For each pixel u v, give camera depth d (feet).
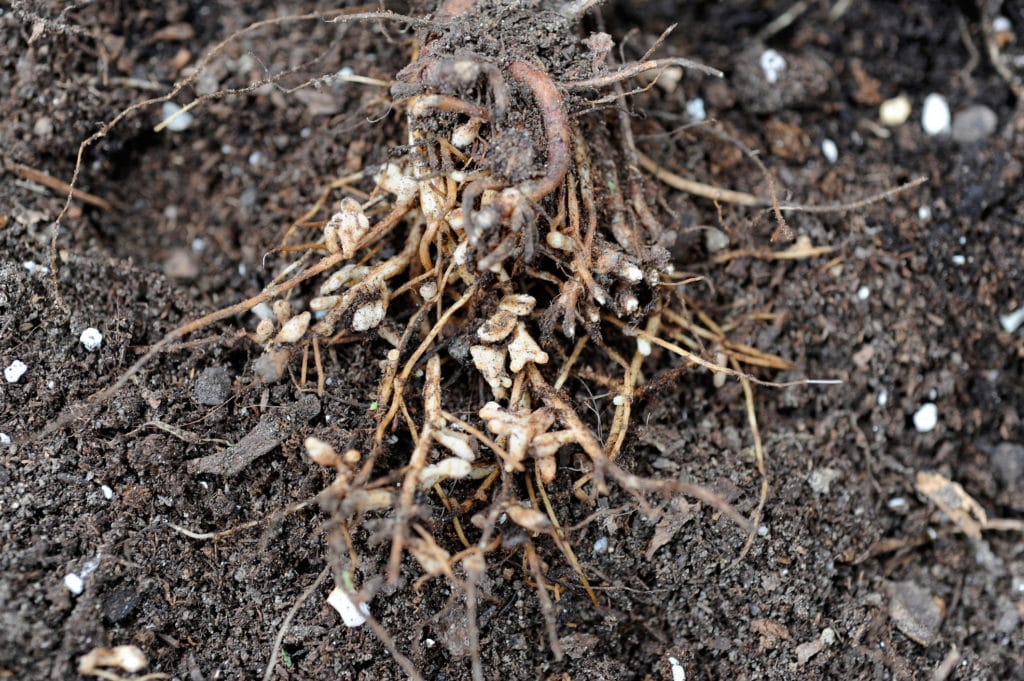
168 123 0.72
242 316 0.69
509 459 0.63
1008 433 0.72
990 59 0.75
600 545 0.66
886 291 0.71
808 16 0.76
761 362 0.70
